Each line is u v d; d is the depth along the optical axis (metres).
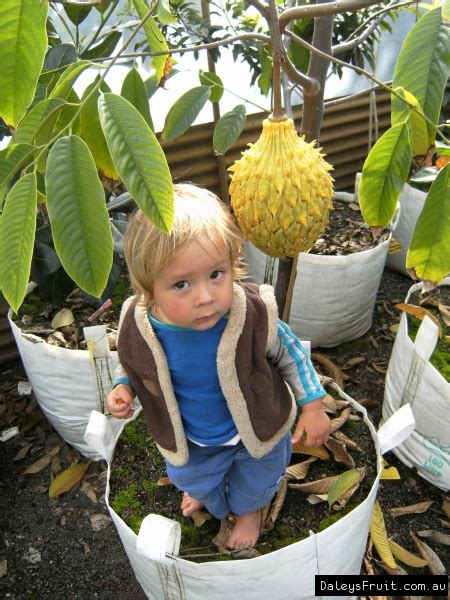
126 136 0.56
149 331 0.86
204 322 0.78
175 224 0.71
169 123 1.23
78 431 1.57
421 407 1.39
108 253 0.62
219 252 0.74
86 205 0.60
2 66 0.58
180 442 0.94
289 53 1.57
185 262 0.72
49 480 1.62
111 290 1.47
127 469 1.26
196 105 1.22
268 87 1.46
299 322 1.88
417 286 1.71
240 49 1.79
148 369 0.88
